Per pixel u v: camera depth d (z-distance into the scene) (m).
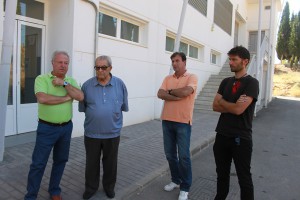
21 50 6.05
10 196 3.56
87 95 3.54
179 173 4.07
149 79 9.35
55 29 6.44
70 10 6.22
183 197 3.87
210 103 12.96
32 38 6.25
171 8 10.40
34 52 6.32
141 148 6.14
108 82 3.55
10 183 3.90
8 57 4.43
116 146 3.69
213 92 13.80
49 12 6.48
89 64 6.74
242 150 3.11
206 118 10.91
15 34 5.87
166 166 5.06
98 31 7.15
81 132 6.77
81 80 6.54
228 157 3.33
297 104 21.53
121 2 7.73
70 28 6.24
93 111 3.50
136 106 8.80
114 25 7.94
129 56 8.28
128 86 8.35
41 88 3.21
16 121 6.06
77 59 6.40
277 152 7.07
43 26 6.43
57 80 3.25
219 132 3.28
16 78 5.97
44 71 6.55
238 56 3.17
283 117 14.16
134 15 8.31
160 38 9.80
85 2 6.47
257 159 6.35
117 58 7.81
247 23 23.91
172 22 10.55
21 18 5.96
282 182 4.94
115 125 3.62
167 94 3.83
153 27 9.34
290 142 8.34
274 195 4.38
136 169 4.87
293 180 5.06
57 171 3.49
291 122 12.52
